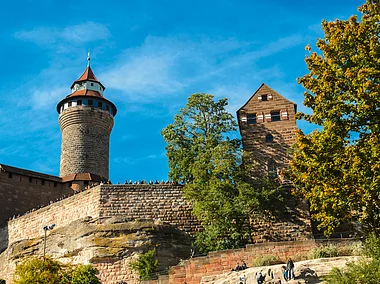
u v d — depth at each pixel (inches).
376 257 1149.1
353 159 1170.6
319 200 1268.5
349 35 1231.5
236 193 2007.9
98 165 3051.2
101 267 1958.7
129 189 2175.2
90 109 3093.0
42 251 2192.4
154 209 2151.8
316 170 1241.4
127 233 2015.3
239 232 1984.5
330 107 1220.5
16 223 2564.0
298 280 1393.9
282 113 2218.3
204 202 1974.7
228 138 2244.1
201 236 2028.8
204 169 2075.5
